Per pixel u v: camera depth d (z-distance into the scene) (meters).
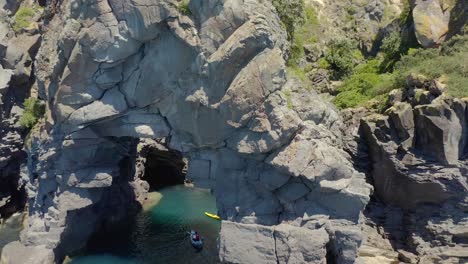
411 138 34.97
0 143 45.25
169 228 44.16
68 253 38.00
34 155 40.75
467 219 33.94
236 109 31.44
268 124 31.34
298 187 32.41
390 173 36.09
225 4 30.53
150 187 58.50
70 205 36.62
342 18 55.56
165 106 34.06
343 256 31.36
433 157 34.34
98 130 35.91
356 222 32.03
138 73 33.28
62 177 36.62
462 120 33.59
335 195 31.83
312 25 52.78
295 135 31.78
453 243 33.88
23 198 48.25
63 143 35.38
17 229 43.97
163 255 37.94
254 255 32.47
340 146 37.09
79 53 32.22
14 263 34.59
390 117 36.12
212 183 35.22
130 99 34.12
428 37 42.56
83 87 33.66
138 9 30.88
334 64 48.91
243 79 31.00
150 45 32.56
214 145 33.69
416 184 34.59
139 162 54.81
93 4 31.39
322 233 31.55
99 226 43.00
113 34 31.72
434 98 34.56
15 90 47.16
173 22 31.05
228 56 30.59
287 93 32.06
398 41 46.56
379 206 37.81
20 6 49.41
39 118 43.75
